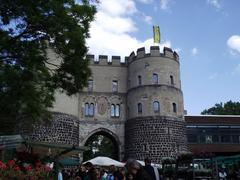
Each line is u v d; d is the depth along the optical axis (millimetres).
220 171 26953
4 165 9750
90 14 17672
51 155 15891
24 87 17984
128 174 7387
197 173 24688
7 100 18203
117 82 55938
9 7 16250
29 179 10453
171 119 50375
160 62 52312
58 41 17188
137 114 51156
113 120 54000
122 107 54844
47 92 21047
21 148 14734
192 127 53938
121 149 52781
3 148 13641
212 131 54031
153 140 49094
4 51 17141
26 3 16250
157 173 10367
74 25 17141
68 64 17703
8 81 17344
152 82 51594
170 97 51312
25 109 19672
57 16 16672
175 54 54188
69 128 48938
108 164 26797
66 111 49250
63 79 18266
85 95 54281
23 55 17188
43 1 16562
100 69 56031
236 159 26750
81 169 16672
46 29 16703
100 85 55250
